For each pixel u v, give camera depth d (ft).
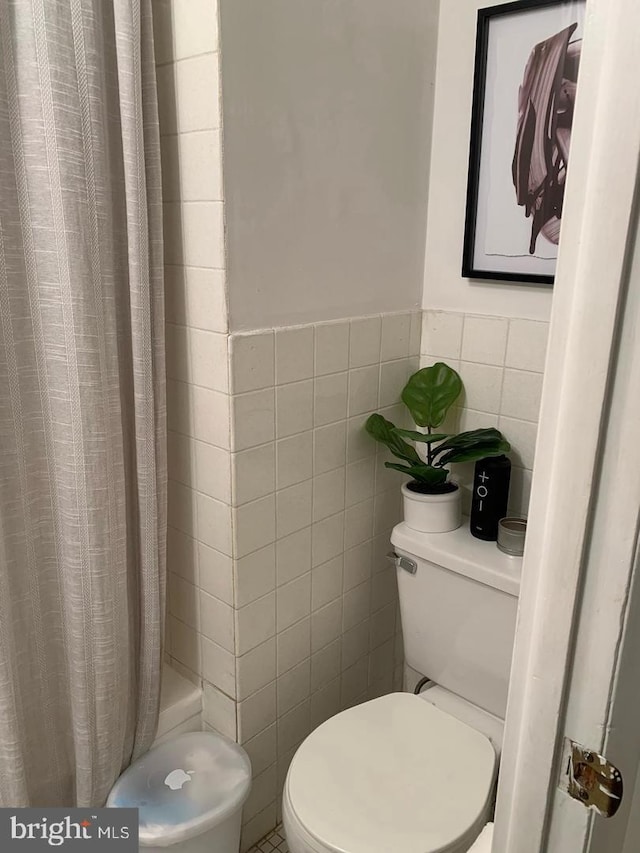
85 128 3.59
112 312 3.99
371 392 5.20
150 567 4.44
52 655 4.35
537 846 1.75
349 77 4.38
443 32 4.90
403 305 5.32
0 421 3.75
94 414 3.89
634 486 1.40
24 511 3.98
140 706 4.66
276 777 5.32
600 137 1.29
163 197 4.19
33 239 3.64
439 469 4.99
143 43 3.76
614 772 1.59
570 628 1.55
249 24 3.76
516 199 4.69
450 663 5.08
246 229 4.04
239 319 4.14
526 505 5.14
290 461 4.67
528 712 1.69
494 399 5.17
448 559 4.80
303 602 5.10
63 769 4.57
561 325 1.45
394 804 4.03
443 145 5.09
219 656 4.83
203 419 4.39
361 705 4.84
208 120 3.80
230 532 4.44
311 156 4.29
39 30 3.33
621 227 1.30
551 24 4.26
